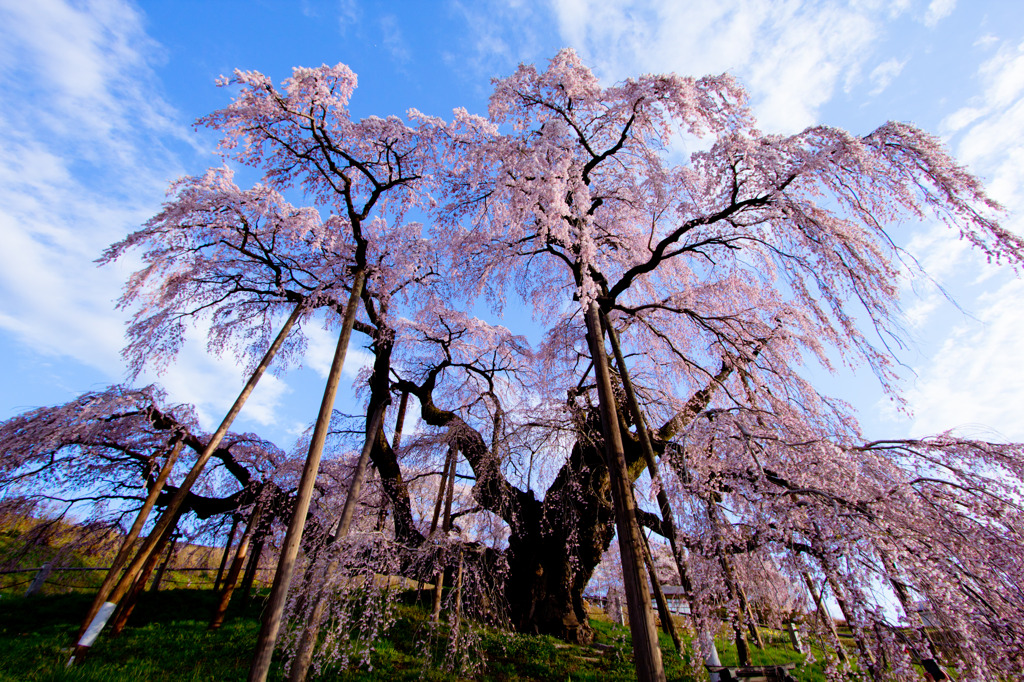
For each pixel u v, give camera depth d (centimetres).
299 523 606
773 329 945
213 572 1559
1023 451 626
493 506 993
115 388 971
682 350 1065
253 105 914
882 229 642
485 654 769
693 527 616
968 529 579
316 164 1055
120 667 631
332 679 635
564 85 874
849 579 479
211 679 624
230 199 990
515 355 1319
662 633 938
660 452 943
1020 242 548
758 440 680
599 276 904
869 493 594
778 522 542
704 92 820
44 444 877
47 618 873
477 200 1063
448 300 1266
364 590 670
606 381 723
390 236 1167
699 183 841
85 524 1065
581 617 944
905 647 444
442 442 1065
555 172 794
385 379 1118
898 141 659
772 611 562
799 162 712
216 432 814
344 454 1194
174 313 1097
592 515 968
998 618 469
